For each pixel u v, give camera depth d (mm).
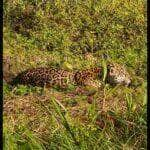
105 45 9922
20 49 9711
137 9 10344
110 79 8102
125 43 9945
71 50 9883
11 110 6414
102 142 4113
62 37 10055
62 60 9484
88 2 10523
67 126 4160
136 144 4336
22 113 6211
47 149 4246
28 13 10461
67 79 8039
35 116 5785
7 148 3971
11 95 7234
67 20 10344
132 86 8219
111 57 9602
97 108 5078
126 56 9531
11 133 4531
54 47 9938
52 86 8008
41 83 8078
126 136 4422
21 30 10242
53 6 10508
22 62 9219
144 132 4312
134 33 10055
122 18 10266
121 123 4523
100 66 9094
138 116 4484
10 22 10359
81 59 9562
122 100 5566
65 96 7504
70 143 4082
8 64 9016
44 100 6664
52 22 10328
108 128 4410
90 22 10273
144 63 9289
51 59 9484
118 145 4121
